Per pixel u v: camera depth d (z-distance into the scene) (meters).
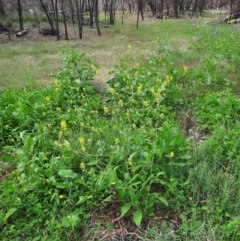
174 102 4.94
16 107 4.86
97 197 3.10
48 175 3.24
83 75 5.55
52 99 5.01
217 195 3.06
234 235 2.66
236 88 5.43
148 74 5.95
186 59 7.62
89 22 19.47
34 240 2.79
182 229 2.77
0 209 3.12
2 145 4.35
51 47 11.73
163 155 3.32
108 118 4.81
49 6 20.31
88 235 2.84
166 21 18.11
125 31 15.65
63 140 3.86
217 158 3.45
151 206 2.93
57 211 3.02
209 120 4.34
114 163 3.27
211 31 10.99
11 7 20.67
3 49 11.64
